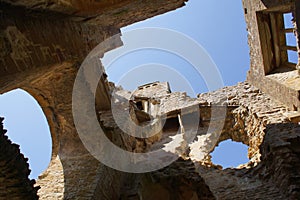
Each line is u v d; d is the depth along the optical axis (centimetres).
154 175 549
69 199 404
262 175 603
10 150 271
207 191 523
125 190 505
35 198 297
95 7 453
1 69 300
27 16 368
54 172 484
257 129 774
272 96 852
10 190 282
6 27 320
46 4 375
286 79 774
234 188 596
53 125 565
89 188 421
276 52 870
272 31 848
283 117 695
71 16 456
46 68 408
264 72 888
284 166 519
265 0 765
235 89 1048
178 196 520
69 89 528
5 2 332
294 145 571
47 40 397
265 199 506
